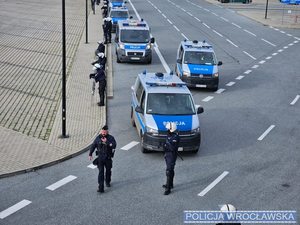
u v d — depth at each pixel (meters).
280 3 114.56
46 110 30.88
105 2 81.31
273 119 30.91
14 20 72.44
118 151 24.56
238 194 20.06
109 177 20.23
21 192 19.62
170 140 19.70
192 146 23.80
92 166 22.55
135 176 21.64
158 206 18.78
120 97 34.75
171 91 25.70
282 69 46.06
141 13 84.00
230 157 24.30
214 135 27.59
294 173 22.47
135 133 27.34
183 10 91.81
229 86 39.19
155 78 27.66
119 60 45.78
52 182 20.69
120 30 46.31
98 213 18.05
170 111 24.62
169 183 19.83
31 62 45.31
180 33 64.31
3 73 40.97
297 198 19.84
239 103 34.41
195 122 24.14
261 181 21.45
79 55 48.50
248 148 25.64
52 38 58.19
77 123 28.27
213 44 57.66
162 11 88.38
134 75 41.44
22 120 28.73
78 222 17.33
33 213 17.92
